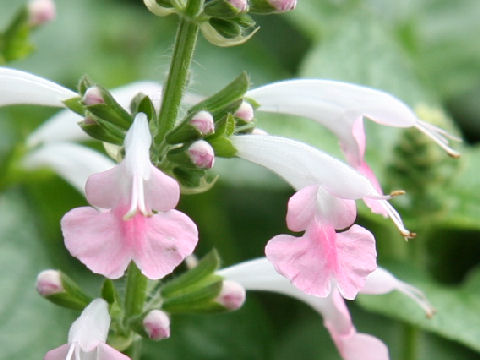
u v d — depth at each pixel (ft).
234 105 0.84
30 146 1.01
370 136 1.07
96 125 0.83
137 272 0.84
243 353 1.04
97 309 0.81
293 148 0.82
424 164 1.01
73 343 0.78
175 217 0.77
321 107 0.85
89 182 0.77
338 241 0.79
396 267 1.02
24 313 1.03
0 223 1.06
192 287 0.87
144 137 0.78
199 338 1.04
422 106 1.04
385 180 1.05
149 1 0.83
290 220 0.79
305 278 0.78
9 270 1.04
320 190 0.81
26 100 0.85
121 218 0.76
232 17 0.83
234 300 0.86
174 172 0.83
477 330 0.97
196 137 0.82
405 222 1.02
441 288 1.00
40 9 1.03
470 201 1.04
